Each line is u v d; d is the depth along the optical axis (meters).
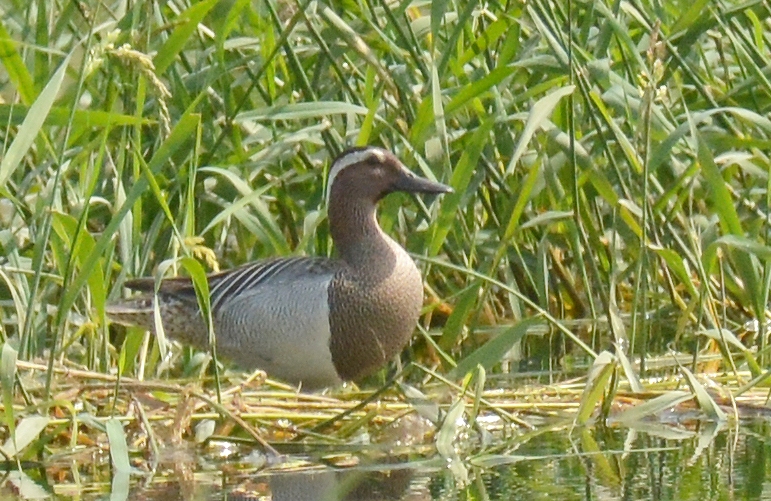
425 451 10.52
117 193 11.49
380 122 13.21
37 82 12.83
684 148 13.60
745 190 14.08
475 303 13.95
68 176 13.48
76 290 10.30
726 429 10.95
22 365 10.57
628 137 13.62
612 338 12.41
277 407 11.22
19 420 10.30
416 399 10.70
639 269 12.29
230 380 12.16
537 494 9.23
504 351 11.54
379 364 12.26
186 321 12.23
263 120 13.88
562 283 14.36
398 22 13.36
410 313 12.20
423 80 13.36
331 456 10.42
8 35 11.46
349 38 12.61
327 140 13.42
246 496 9.34
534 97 13.97
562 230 13.98
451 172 12.62
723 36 14.57
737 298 14.20
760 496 9.06
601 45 13.38
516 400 11.68
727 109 12.42
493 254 13.62
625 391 11.78
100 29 12.68
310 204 13.70
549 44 12.28
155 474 9.96
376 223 12.23
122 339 13.23
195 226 13.52
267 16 14.03
